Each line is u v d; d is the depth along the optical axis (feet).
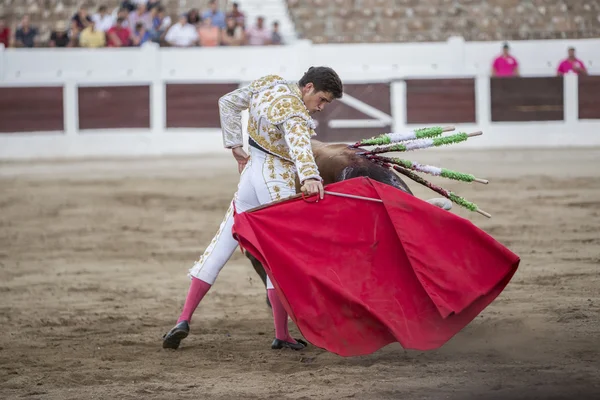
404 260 21.30
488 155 78.43
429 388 18.58
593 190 54.13
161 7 93.66
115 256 39.50
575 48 90.12
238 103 22.54
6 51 89.25
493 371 19.79
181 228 46.24
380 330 20.67
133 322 26.86
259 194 22.26
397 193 21.25
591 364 19.98
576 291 28.37
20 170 74.43
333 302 20.59
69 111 89.20
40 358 22.61
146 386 19.71
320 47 89.61
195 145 89.20
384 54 89.81
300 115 21.34
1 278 35.04
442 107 89.51
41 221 49.21
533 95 89.25
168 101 89.45
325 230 21.22
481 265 21.03
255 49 89.66
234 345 23.70
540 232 40.86
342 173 22.85
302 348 23.12
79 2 100.42
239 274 34.47
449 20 99.76
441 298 20.61
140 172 70.44
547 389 17.99
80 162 81.25
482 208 48.57
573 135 88.94
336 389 18.93
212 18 93.35
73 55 89.56
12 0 100.32
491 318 24.88
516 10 100.63
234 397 18.67
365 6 100.99
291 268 20.71
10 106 88.94
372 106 89.45
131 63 89.61
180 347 23.56
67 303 30.01
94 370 21.33
